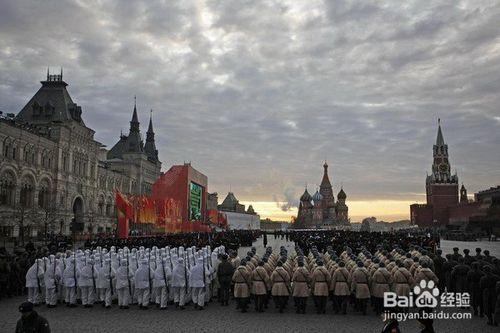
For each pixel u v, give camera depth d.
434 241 52.25
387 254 30.36
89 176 103.12
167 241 50.78
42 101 97.19
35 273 24.86
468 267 24.23
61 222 89.25
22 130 76.88
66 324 20.17
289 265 25.66
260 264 24.19
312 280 23.30
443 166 195.75
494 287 19.98
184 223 82.25
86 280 24.25
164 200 76.12
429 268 25.28
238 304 23.94
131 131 144.50
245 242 84.00
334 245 50.31
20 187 76.38
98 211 109.69
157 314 22.58
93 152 105.75
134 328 19.38
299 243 55.88
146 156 147.88
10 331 18.66
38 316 11.66
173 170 83.62
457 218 174.00
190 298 25.72
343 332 18.69
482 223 131.50
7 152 73.06
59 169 89.00
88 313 22.83
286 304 24.72
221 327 19.61
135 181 138.62
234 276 23.25
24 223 76.19
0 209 71.19
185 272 24.17
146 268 24.00
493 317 19.97
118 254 27.47
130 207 63.59
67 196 92.25
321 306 22.86
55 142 88.69
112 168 132.62
